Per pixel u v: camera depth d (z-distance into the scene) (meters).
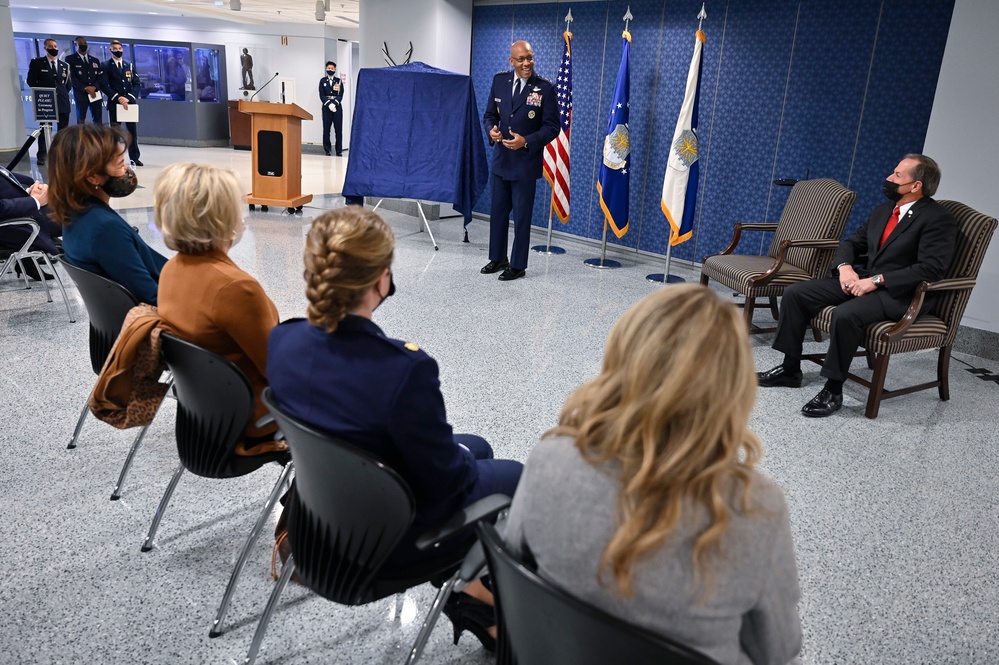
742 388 0.87
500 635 1.15
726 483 0.86
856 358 4.28
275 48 14.64
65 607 1.90
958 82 4.22
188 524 2.29
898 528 2.49
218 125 14.84
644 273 5.98
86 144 2.30
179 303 1.86
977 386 3.89
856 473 2.87
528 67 5.27
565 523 0.89
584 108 6.73
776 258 4.36
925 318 3.48
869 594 2.14
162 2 11.84
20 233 3.89
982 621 2.05
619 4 6.30
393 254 1.40
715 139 5.91
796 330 3.67
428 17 7.19
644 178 6.42
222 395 1.76
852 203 4.21
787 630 0.94
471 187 6.44
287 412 1.35
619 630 0.83
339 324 1.36
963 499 2.71
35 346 3.66
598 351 4.08
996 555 2.37
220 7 12.19
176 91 14.45
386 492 1.29
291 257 5.70
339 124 13.82
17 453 2.65
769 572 0.88
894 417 3.43
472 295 5.03
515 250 5.52
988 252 4.26
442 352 3.92
